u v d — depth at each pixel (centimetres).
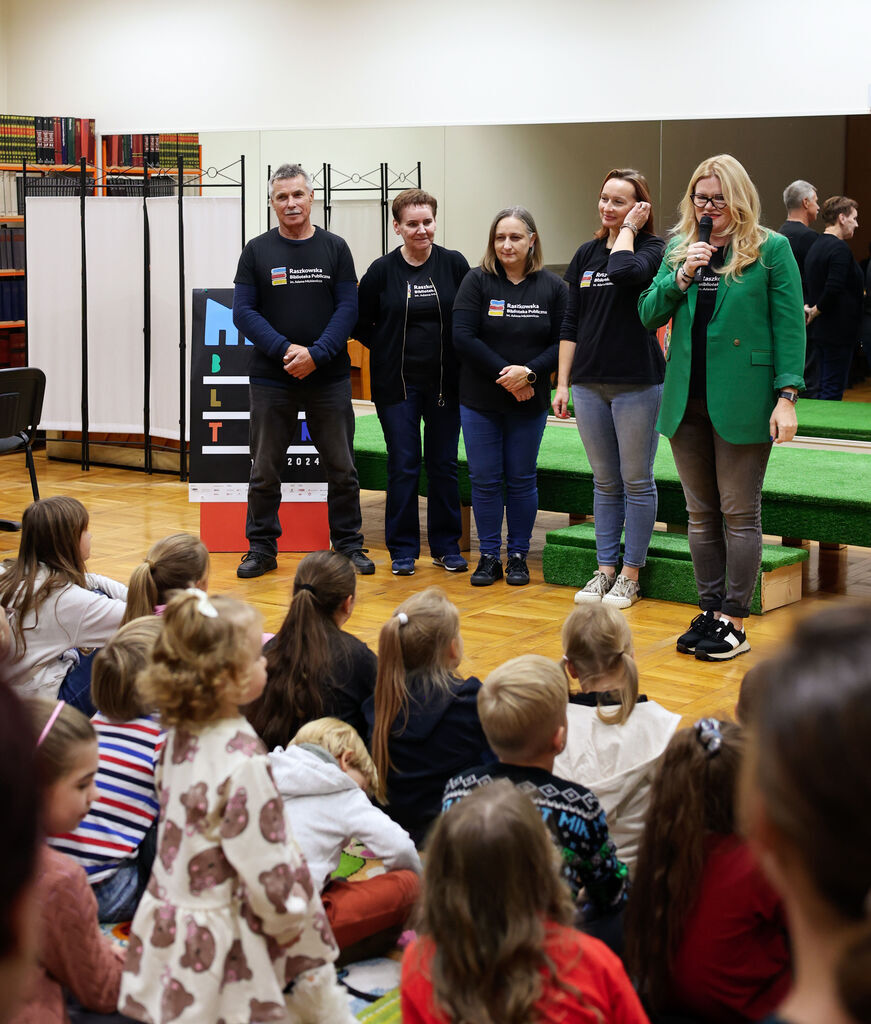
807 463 556
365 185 854
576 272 477
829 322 759
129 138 882
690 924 173
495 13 796
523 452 512
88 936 183
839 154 724
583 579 508
